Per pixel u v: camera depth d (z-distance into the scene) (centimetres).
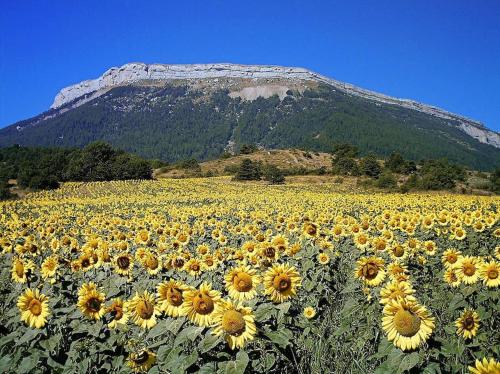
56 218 2550
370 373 462
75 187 7669
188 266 763
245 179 8588
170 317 467
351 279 776
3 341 525
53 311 560
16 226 2011
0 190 6259
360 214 2664
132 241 1408
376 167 8644
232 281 475
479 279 612
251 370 416
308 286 698
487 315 542
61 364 510
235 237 1452
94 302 544
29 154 11325
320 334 559
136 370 479
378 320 511
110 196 6056
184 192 6562
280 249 864
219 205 3938
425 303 662
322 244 936
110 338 523
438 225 1535
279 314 451
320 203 3681
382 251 944
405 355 382
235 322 400
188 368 416
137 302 503
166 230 1531
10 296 659
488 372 299
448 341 475
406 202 3581
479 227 1271
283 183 8244
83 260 836
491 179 6275
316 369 493
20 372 473
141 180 8906
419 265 889
